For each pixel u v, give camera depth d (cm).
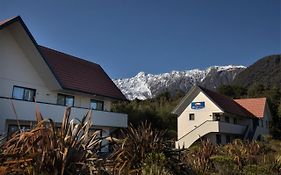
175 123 4994
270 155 1714
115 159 763
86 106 2686
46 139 557
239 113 4581
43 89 2348
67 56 2952
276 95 7688
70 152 559
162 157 939
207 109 4275
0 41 2038
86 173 561
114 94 2919
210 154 1488
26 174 524
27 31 2045
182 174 1020
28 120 1977
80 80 2673
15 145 543
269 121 5672
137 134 985
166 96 8638
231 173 1250
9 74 2097
